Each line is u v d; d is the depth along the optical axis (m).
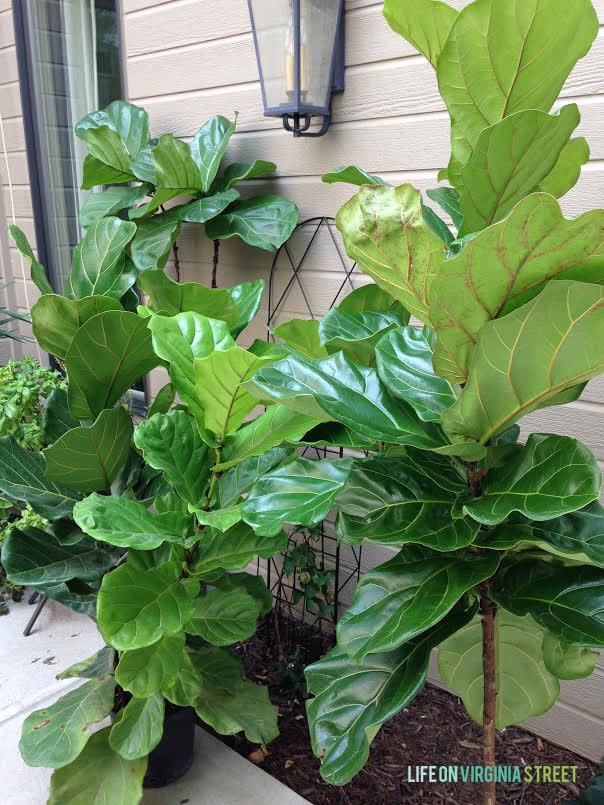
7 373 2.66
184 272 2.79
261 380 1.00
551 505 0.85
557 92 0.98
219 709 1.70
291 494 1.10
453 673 1.48
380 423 0.99
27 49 3.49
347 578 2.44
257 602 1.69
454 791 1.81
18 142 3.75
